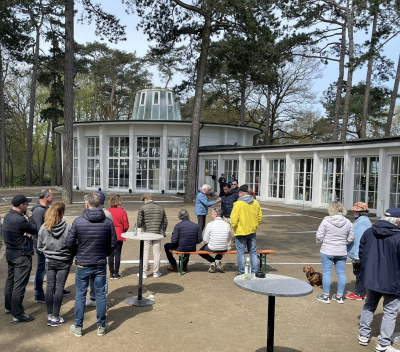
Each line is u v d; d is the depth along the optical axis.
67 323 5.20
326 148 18.25
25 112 45.47
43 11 32.16
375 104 36.94
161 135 28.88
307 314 5.74
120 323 5.22
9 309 5.50
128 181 29.08
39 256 5.91
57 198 23.52
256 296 6.45
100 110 51.56
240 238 7.21
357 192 17.30
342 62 25.83
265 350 4.50
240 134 31.89
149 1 20.58
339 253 6.17
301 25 24.08
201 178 28.14
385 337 4.45
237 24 20.06
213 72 23.81
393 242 4.45
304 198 20.08
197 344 4.64
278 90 39.19
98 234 4.77
